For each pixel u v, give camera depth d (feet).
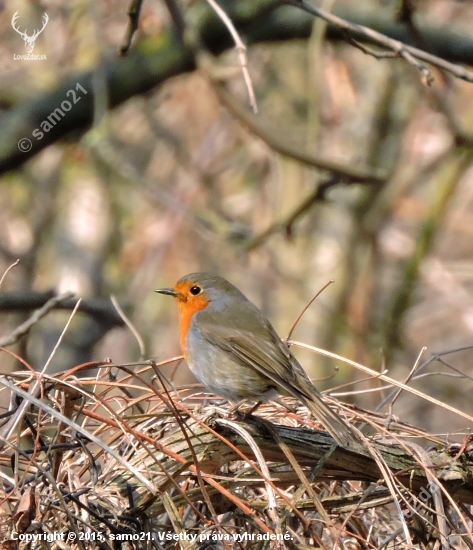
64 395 18.30
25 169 49.26
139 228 50.03
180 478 18.60
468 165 44.32
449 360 53.42
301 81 53.11
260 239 40.96
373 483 19.80
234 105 37.45
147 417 18.93
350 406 21.79
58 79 40.11
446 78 39.52
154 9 42.22
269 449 19.17
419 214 49.90
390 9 42.14
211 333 23.57
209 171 53.72
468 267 50.88
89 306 35.40
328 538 19.92
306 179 49.80
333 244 48.83
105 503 17.81
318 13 26.53
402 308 45.68
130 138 53.57
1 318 46.03
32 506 17.08
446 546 18.03
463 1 47.85
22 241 48.55
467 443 19.90
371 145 49.06
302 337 47.62
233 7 41.24
